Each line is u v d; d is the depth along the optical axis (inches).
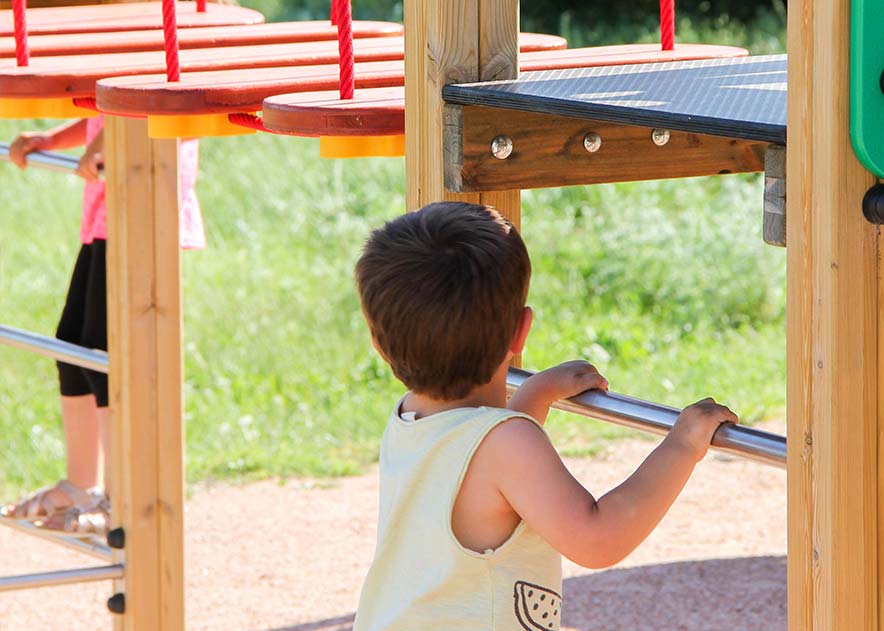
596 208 582.2
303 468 400.8
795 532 104.3
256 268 549.3
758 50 831.1
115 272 236.4
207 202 621.9
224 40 200.5
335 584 325.1
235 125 157.8
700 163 151.0
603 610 302.0
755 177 612.1
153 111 148.5
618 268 523.2
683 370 451.2
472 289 117.9
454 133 136.6
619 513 113.3
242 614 309.3
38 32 205.8
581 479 379.2
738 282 513.0
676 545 340.8
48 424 433.1
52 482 394.9
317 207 616.7
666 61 169.3
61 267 565.3
